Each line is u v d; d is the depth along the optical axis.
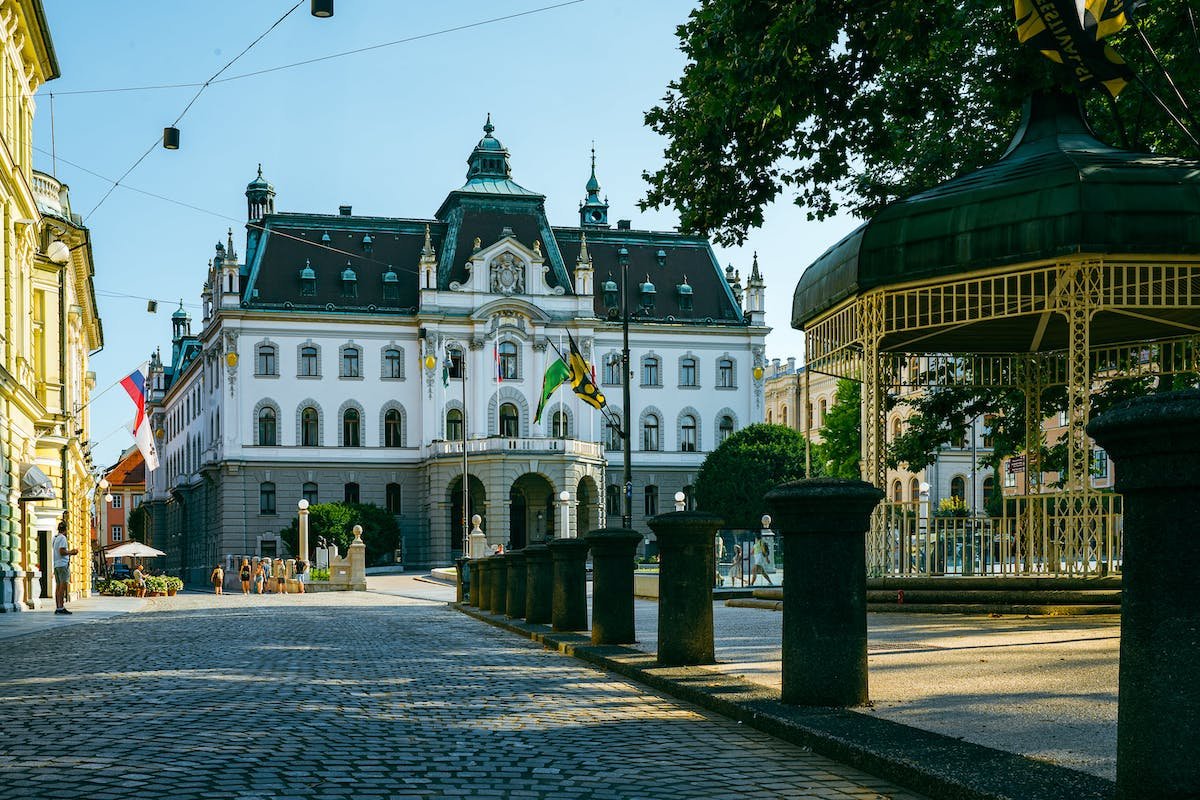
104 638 18.58
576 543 16.97
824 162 18.98
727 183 19.09
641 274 83.81
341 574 51.34
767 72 15.97
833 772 6.56
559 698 9.84
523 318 77.94
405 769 6.62
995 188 15.98
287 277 76.94
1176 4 17.70
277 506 75.31
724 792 6.08
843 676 8.15
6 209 30.31
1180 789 4.52
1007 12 17.14
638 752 7.22
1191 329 19.41
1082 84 15.47
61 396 38.69
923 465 25.41
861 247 17.11
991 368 21.70
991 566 18.61
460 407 76.88
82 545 46.19
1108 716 7.39
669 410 81.81
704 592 11.32
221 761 6.70
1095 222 14.94
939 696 8.41
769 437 70.50
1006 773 5.73
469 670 12.34
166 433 108.75
